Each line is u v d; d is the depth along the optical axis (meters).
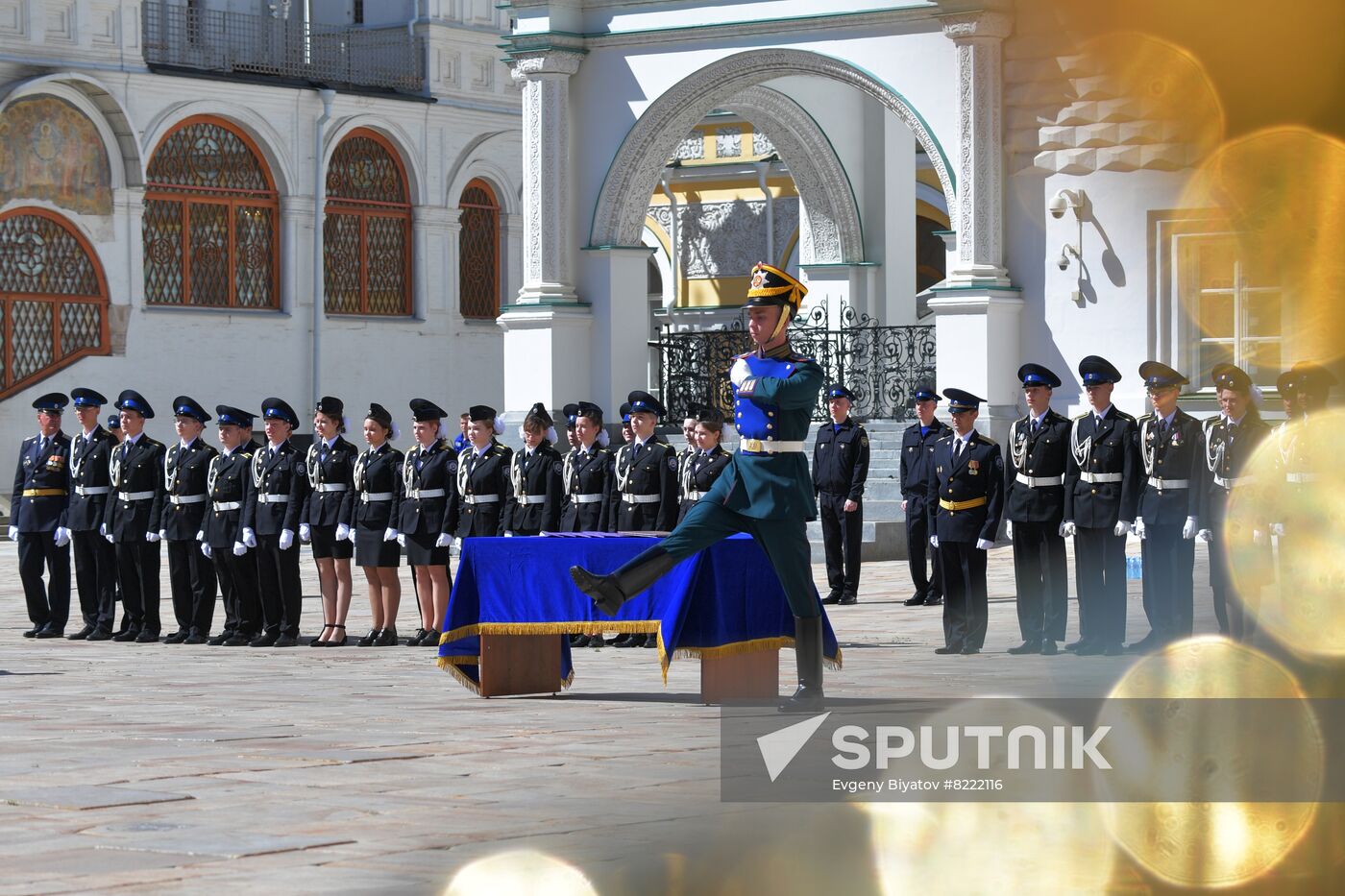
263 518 22.05
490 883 7.57
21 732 12.80
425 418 21.88
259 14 50.06
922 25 31.84
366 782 10.25
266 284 48.78
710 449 22.56
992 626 22.84
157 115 46.03
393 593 22.03
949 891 7.59
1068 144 30.58
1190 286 29.88
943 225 48.19
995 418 30.86
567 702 14.94
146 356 46.28
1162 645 19.55
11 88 43.31
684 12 34.03
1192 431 19.58
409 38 51.22
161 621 25.73
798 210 48.47
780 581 13.91
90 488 23.62
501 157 53.47
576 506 22.80
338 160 50.03
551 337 34.91
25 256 44.31
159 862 7.96
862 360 35.62
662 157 35.16
